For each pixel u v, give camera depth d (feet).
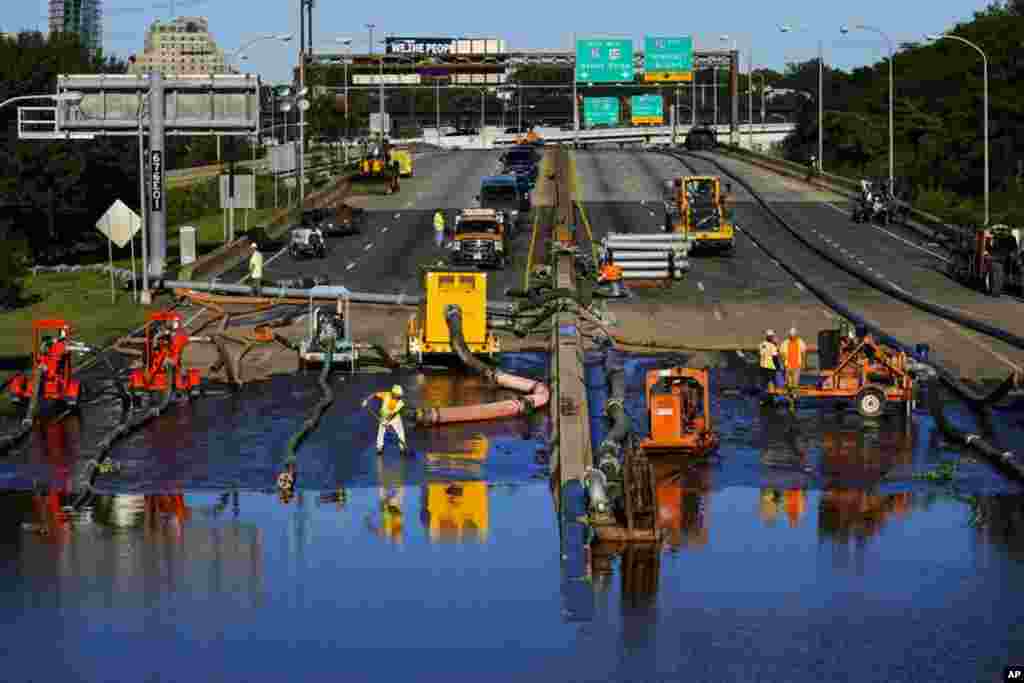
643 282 215.31
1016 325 173.88
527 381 137.39
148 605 79.41
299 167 314.76
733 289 208.33
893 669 69.56
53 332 174.70
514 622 76.43
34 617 77.41
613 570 84.99
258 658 71.77
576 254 218.18
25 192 307.58
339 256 246.27
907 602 78.79
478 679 68.80
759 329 174.40
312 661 71.46
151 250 228.02
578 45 493.77
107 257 317.83
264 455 112.68
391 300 190.19
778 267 232.73
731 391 138.41
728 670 69.77
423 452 114.01
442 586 82.17
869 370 129.80
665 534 91.56
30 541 90.27
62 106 237.86
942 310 183.01
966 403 132.16
